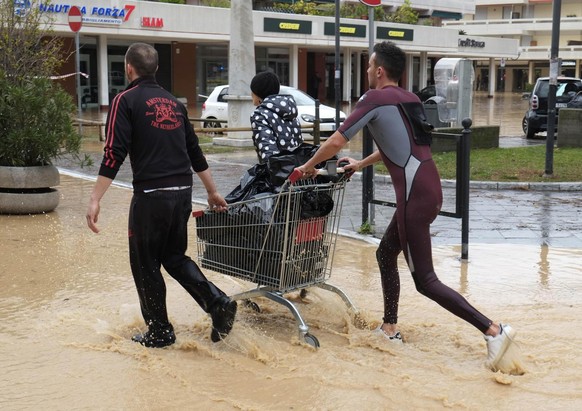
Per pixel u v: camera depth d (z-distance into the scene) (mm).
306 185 4828
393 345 4883
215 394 4121
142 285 4758
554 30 12477
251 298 5484
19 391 4148
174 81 41219
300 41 39781
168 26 34531
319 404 3992
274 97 5363
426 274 4625
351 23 41156
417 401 4031
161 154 4613
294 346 4840
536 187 12016
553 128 12688
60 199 10164
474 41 52969
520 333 5141
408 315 5574
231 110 18812
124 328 5230
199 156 4945
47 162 9148
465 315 4523
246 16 18500
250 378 4348
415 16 48281
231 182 12484
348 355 4707
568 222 9359
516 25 70125
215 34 36312
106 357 4672
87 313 5512
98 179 4531
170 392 4156
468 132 7027
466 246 7281
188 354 4754
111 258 7098
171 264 4871
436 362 4613
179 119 4738
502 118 32750
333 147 4488
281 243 4824
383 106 4543
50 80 9242
